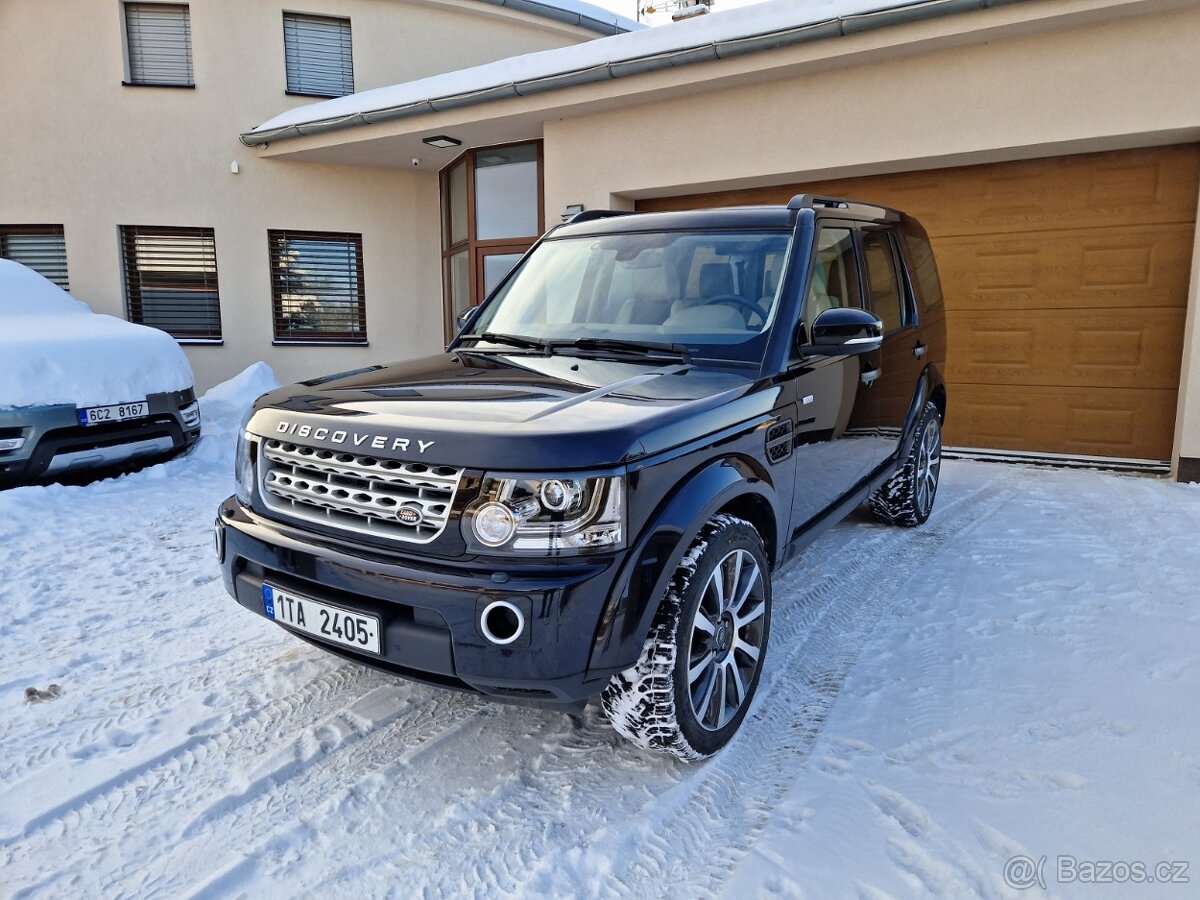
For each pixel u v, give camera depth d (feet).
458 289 37.14
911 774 7.73
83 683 9.75
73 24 33.47
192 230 35.24
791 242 10.74
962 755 8.02
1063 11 18.28
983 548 14.61
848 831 6.91
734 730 8.34
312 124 31.40
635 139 25.91
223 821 7.22
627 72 23.77
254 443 8.34
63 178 34.19
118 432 19.15
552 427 6.88
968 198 22.39
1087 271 21.12
